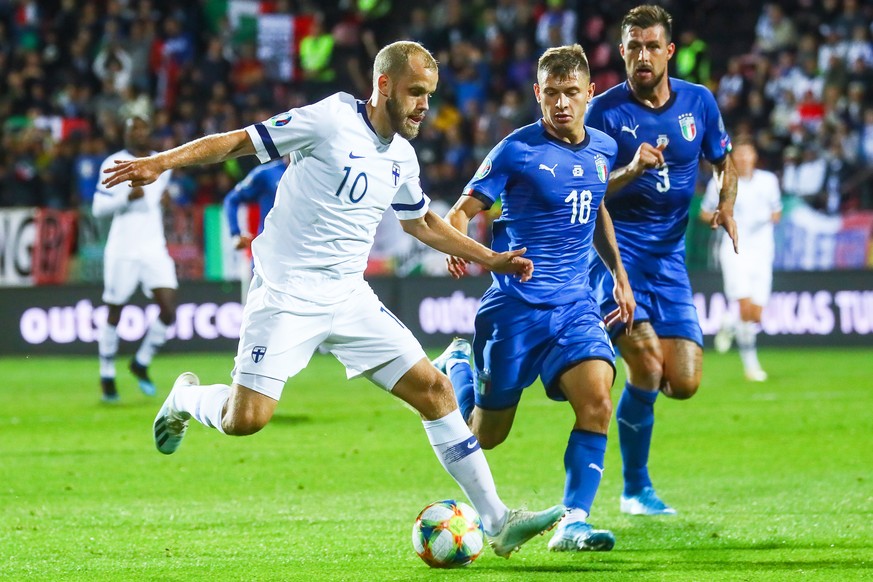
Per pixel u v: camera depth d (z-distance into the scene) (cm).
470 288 5781
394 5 7856
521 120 6462
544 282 1959
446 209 5984
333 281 1758
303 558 1862
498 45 7000
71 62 7138
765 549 1895
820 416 3509
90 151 6050
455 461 1783
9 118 6681
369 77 7188
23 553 1912
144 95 6594
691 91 2272
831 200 5875
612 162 2008
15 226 5647
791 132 6378
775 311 5741
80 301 5641
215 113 6556
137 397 4147
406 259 5809
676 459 2841
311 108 1694
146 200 3938
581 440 1894
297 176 1725
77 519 2195
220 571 1777
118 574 1761
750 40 7681
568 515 1880
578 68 1917
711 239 5788
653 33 2191
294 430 3366
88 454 2970
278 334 1734
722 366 4994
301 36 7375
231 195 3534
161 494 2455
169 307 3991
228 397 1791
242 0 7425
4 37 7150
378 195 1747
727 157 2344
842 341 5688
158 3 7412
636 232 2244
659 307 2241
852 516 2159
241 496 2423
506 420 2053
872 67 6638
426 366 1794
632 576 1712
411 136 1722
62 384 4550
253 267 1777
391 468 2747
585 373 1908
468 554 1766
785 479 2562
